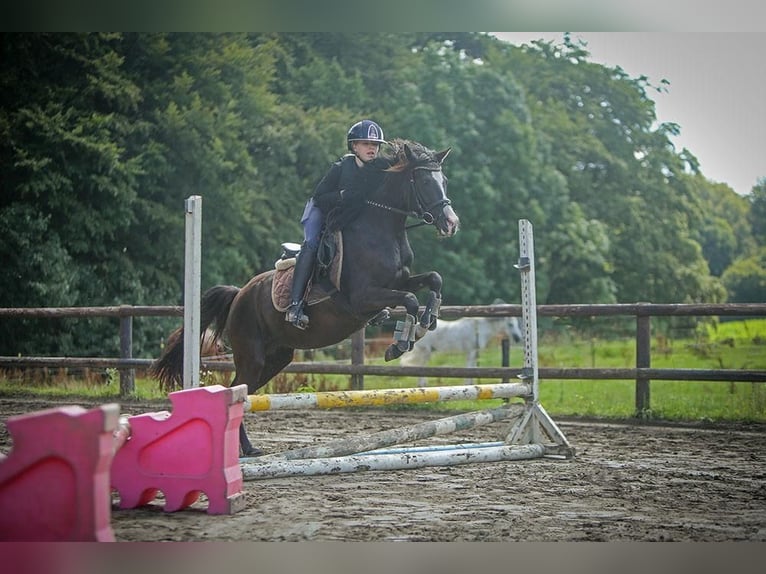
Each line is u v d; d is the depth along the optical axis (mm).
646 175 41125
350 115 28719
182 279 24125
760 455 8227
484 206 29297
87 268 21891
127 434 5426
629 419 10820
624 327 35094
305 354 22250
